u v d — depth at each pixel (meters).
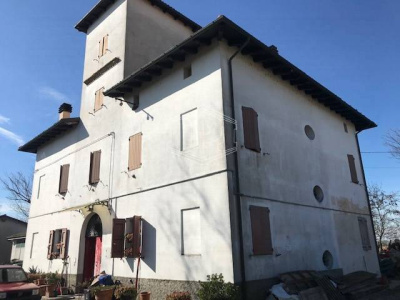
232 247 8.44
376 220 30.31
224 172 9.09
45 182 19.00
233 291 7.93
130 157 12.67
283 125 12.02
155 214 10.96
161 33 16.34
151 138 11.94
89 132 15.83
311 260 11.20
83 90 17.09
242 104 10.39
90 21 17.69
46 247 17.11
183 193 10.16
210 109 10.00
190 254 9.52
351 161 15.89
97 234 14.19
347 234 13.76
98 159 14.62
